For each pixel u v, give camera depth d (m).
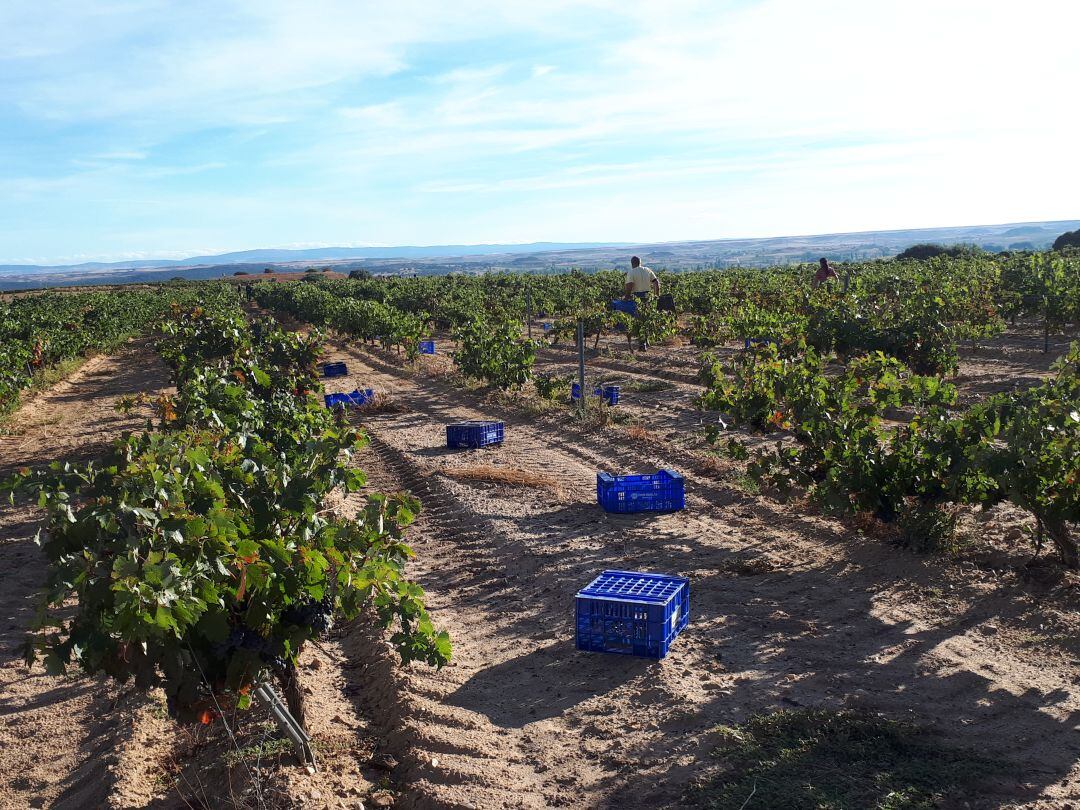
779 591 7.17
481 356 18.64
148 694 6.03
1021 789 4.21
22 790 5.03
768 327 17.16
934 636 6.10
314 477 5.13
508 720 5.37
